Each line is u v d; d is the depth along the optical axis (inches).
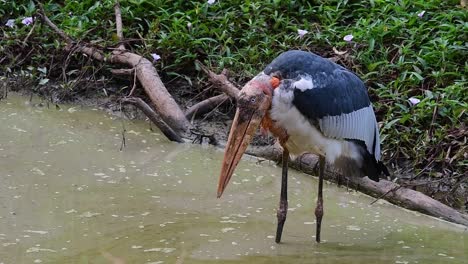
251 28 558.6
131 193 426.3
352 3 579.8
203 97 539.5
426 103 471.8
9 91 554.9
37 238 371.2
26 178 435.8
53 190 423.8
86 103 546.9
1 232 374.9
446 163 445.7
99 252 360.5
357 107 367.9
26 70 569.0
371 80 509.7
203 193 431.5
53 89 554.9
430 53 506.9
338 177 446.3
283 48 539.5
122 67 558.6
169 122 508.4
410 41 525.7
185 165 468.4
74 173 446.6
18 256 353.1
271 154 475.2
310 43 544.7
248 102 351.9
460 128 460.4
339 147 366.6
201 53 557.0
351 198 434.9
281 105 350.6
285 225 397.7
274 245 374.3
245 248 369.7
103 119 528.4
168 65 554.3
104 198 418.3
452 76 498.3
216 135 508.1
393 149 462.0
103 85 555.2
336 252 368.8
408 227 400.8
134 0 585.0
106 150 482.6
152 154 481.7
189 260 355.3
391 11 562.6
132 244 369.4
